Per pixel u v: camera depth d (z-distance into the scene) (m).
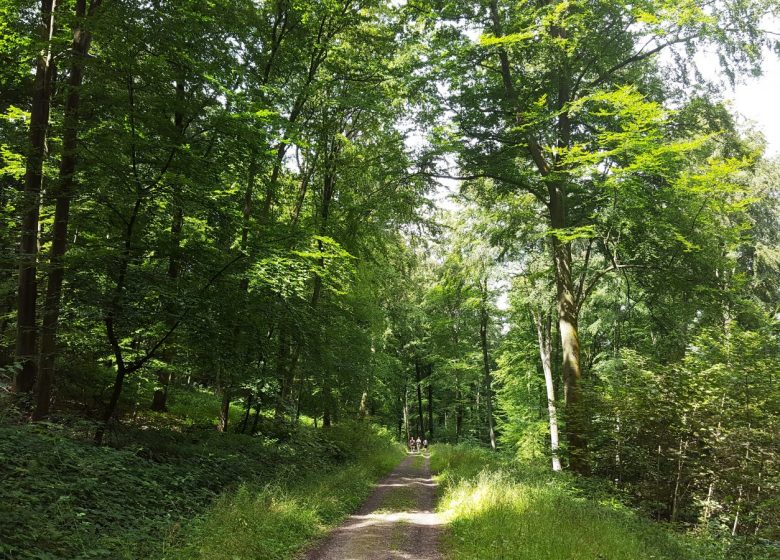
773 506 9.98
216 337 11.27
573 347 16.94
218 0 11.77
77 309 9.28
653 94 16.66
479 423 47.78
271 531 7.12
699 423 11.65
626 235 16.36
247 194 14.22
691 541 9.91
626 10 14.82
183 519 7.04
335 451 17.58
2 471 6.05
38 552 4.69
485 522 8.14
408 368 44.41
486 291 30.16
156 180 9.66
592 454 14.23
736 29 15.00
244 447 13.13
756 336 12.05
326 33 16.52
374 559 6.73
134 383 12.53
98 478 7.19
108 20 9.01
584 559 6.27
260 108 11.29
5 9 10.68
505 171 18.34
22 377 10.16
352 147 18.75
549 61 15.58
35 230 10.91
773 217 22.08
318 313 16.89
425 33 16.58
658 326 17.81
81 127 9.77
